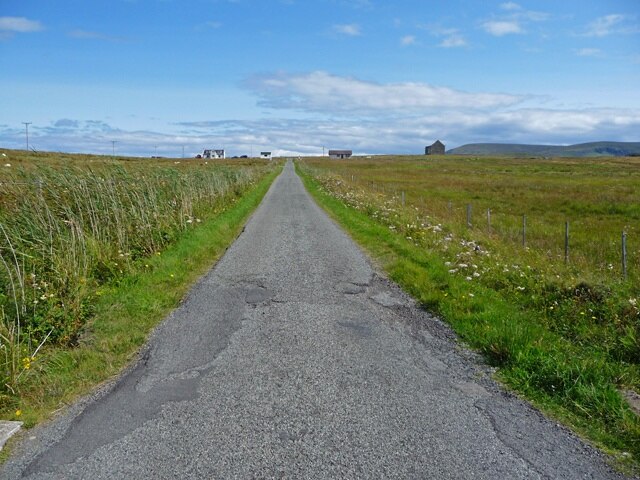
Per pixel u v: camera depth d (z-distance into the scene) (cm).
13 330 511
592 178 4925
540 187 3606
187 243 1094
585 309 636
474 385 460
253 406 416
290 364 505
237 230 1465
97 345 544
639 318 590
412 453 348
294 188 3556
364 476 322
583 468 333
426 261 955
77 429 380
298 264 988
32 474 325
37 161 1162
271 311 685
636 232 1614
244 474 324
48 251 744
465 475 325
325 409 411
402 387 454
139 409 411
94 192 1030
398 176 5431
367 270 945
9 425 381
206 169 2250
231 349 545
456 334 598
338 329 614
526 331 545
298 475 322
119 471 327
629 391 434
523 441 365
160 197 1281
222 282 842
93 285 746
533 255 1030
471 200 2725
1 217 826
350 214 1798
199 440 363
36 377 455
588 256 1135
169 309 691
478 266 882
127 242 959
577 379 438
